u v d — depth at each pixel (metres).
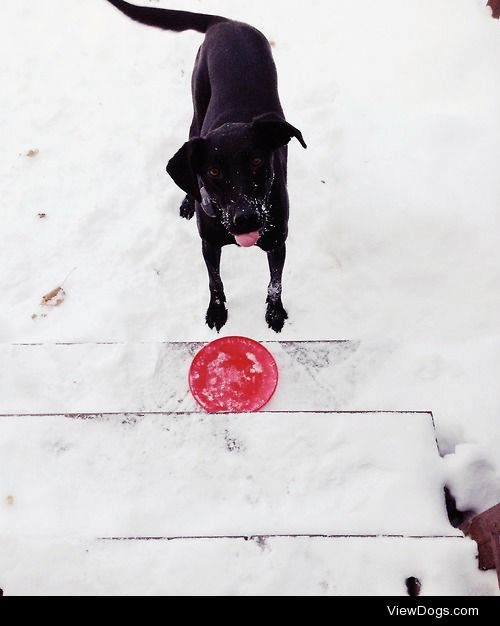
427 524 1.39
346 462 1.47
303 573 1.28
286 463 1.48
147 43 2.69
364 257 2.03
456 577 1.27
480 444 1.64
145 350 1.83
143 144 2.41
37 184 2.35
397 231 2.00
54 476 1.47
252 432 1.51
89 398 1.78
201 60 2.02
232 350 1.76
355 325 1.96
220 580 1.28
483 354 1.81
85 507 1.44
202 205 1.62
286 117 2.41
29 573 1.30
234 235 1.54
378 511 1.41
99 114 2.52
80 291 2.09
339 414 1.53
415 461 1.47
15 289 2.11
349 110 2.36
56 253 2.18
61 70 2.65
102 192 2.30
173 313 2.03
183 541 1.32
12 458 1.49
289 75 2.54
